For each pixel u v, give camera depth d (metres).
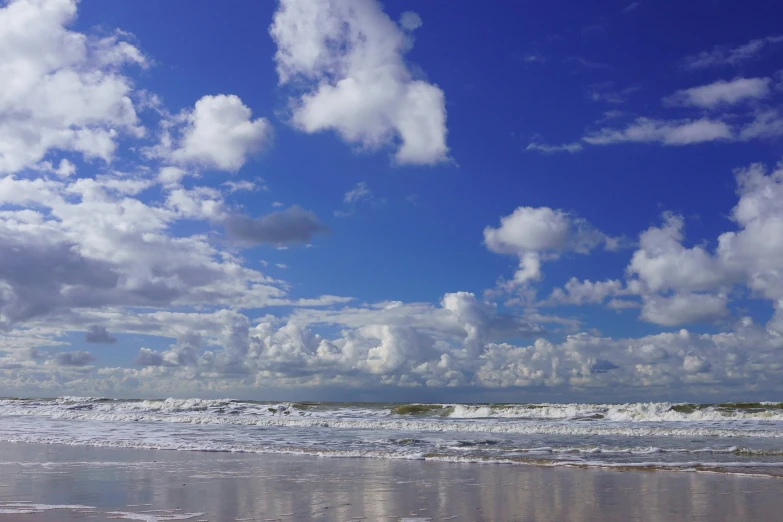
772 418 31.50
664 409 34.22
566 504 10.02
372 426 28.95
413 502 10.22
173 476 13.66
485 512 9.31
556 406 37.41
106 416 36.50
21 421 34.16
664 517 8.92
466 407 36.88
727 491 11.38
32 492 11.38
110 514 9.16
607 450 18.61
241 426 29.75
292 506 9.83
